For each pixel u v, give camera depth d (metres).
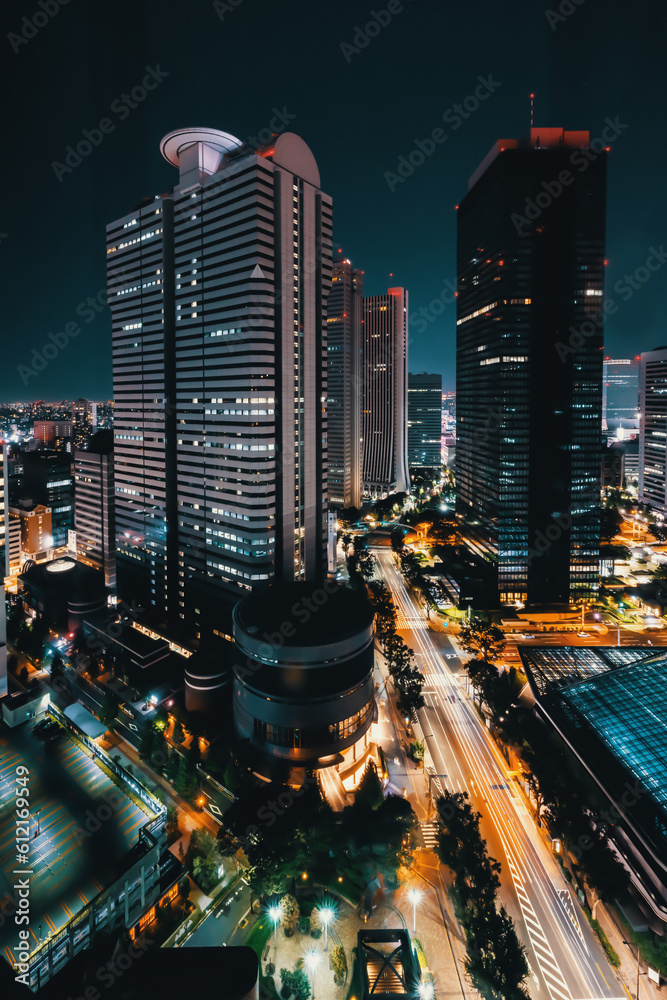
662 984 58.91
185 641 135.88
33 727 84.69
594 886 65.00
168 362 136.38
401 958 56.16
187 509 134.50
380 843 69.56
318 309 130.38
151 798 70.44
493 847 77.06
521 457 152.88
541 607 157.38
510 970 55.56
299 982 56.69
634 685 90.69
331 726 87.44
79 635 141.38
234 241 113.38
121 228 145.50
